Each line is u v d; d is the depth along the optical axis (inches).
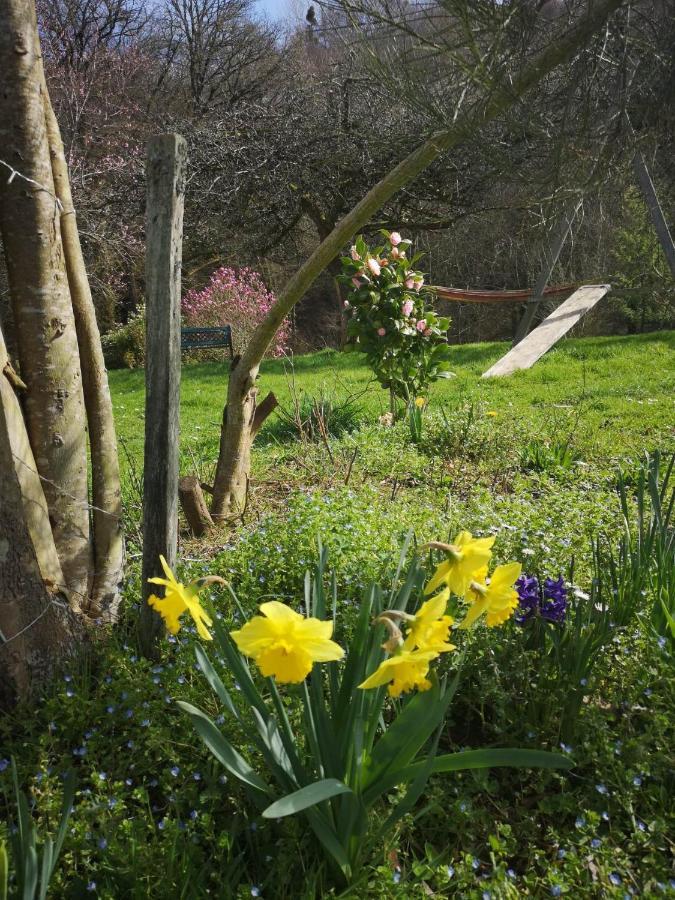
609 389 335.0
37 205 100.0
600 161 166.9
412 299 283.0
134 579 132.4
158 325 98.2
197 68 800.9
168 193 95.3
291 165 583.2
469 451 235.9
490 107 141.2
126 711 92.0
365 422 287.1
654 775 81.7
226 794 81.2
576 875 71.0
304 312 940.6
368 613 71.1
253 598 121.0
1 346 95.8
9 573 92.8
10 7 93.9
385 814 77.9
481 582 64.7
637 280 560.1
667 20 155.9
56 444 107.6
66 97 592.4
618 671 98.1
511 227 560.1
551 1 142.3
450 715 98.6
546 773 83.2
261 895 70.3
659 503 114.2
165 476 101.7
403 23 140.6
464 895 69.1
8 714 94.3
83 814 75.2
